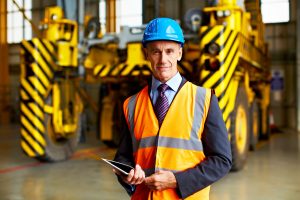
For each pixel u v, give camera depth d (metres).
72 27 5.57
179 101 1.50
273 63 13.25
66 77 5.44
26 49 5.03
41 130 5.08
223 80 4.26
